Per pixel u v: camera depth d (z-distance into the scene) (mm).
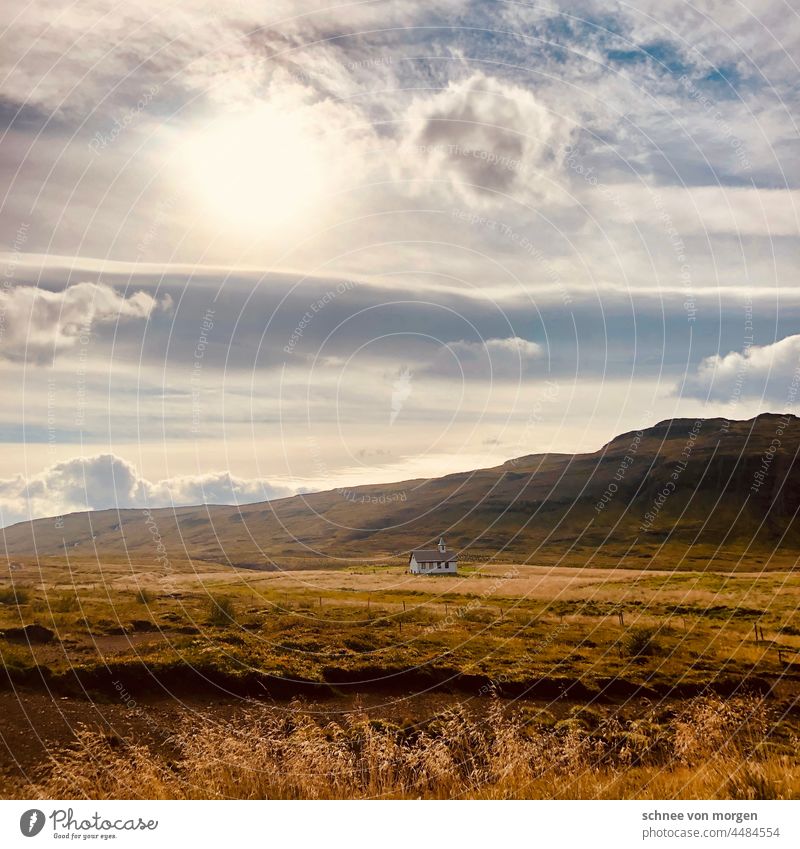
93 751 16688
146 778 13578
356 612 39000
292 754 14641
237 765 14023
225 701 22766
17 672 23188
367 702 23469
